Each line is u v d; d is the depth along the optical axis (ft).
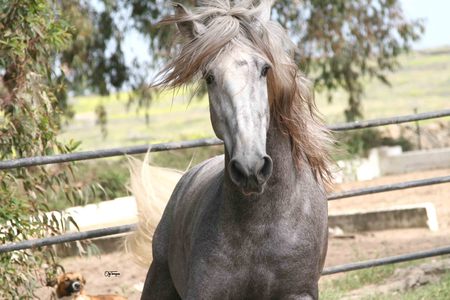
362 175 82.99
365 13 86.74
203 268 17.93
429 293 33.65
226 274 17.78
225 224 17.71
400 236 50.52
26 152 31.58
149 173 24.80
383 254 44.34
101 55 85.97
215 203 18.24
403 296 33.94
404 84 237.86
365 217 52.54
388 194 68.28
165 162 78.18
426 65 273.75
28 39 31.50
